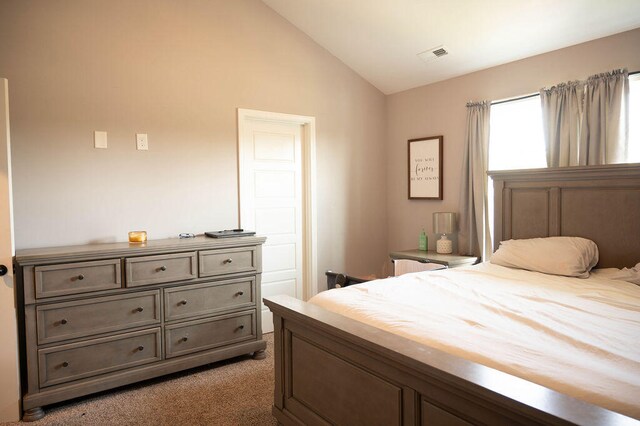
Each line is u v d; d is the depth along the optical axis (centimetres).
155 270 274
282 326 205
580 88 310
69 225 289
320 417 182
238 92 364
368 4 338
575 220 303
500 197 351
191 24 339
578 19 292
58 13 283
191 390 268
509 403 103
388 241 479
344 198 442
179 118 334
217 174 354
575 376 123
